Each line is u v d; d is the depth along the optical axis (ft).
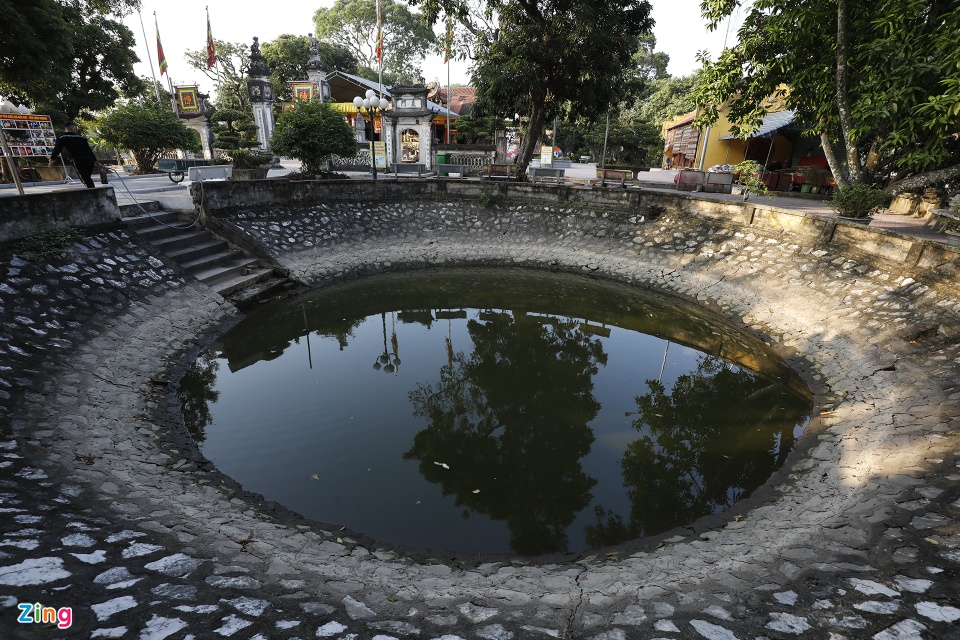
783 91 36.88
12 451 14.76
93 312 24.31
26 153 45.91
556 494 16.81
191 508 14.28
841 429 19.47
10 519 11.15
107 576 9.86
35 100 58.23
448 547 14.20
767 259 36.32
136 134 60.18
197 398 22.36
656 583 11.74
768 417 21.95
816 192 53.52
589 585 11.98
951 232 30.04
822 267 32.73
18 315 21.17
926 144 26.58
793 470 17.65
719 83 35.01
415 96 71.00
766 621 9.71
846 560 11.58
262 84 83.35
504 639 9.45
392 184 50.21
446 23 53.42
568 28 46.93
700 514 15.92
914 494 13.71
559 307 37.14
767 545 13.09
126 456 16.57
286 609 9.89
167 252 32.50
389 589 11.55
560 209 49.88
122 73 76.13
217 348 27.30
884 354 23.95
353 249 44.47
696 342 30.81
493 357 28.43
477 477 17.60
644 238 44.98
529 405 22.90
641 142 95.45
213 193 37.55
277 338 30.14
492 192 51.21
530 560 13.71
